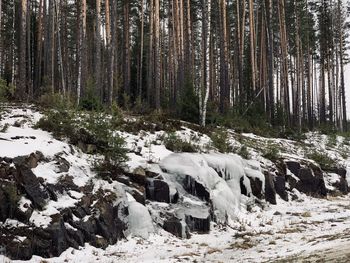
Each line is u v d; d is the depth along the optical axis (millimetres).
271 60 29547
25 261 8188
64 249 8891
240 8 39625
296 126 33344
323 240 9766
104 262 8625
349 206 16703
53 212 9117
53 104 14438
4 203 8656
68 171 10414
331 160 21922
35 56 37125
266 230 12281
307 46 42312
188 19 30250
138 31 42781
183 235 11164
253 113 26203
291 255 8430
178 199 12156
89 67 43312
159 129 15742
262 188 15859
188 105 20062
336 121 43906
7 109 14273
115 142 11922
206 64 19219
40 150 10289
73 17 41344
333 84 44812
